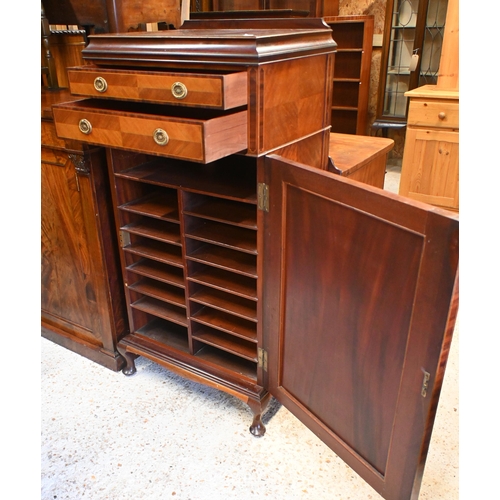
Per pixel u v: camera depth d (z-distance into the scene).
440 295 0.85
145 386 1.68
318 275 1.14
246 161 1.52
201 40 1.07
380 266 0.97
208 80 0.98
